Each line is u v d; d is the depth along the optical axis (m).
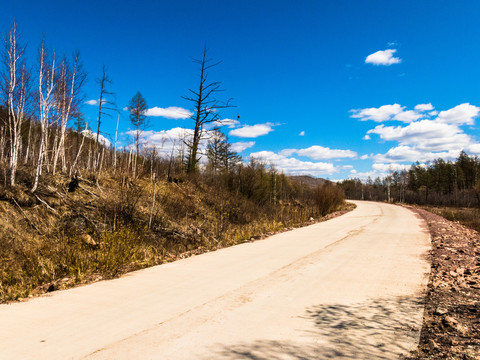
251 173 26.67
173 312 4.63
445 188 80.38
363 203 53.22
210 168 28.92
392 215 24.83
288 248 10.32
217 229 14.20
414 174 95.00
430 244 10.49
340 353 3.25
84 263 7.82
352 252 9.38
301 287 5.93
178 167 26.28
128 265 7.97
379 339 3.59
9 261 8.49
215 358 3.19
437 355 3.10
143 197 15.96
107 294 5.55
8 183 12.00
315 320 4.26
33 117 14.43
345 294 5.44
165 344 3.54
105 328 4.02
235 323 4.19
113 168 20.22
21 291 6.08
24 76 13.14
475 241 10.97
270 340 3.63
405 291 5.52
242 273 7.07
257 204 24.78
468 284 5.58
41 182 13.09
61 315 4.51
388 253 9.10
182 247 11.83
